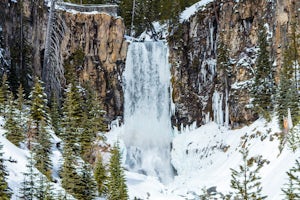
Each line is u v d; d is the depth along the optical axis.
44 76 43.81
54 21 48.44
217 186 41.03
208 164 49.75
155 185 45.53
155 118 56.91
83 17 56.59
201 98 56.00
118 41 57.78
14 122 34.62
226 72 53.31
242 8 54.34
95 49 56.75
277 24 50.78
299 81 45.75
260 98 48.84
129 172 47.91
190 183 47.38
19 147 33.72
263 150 42.44
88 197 31.75
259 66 49.78
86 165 32.88
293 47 48.41
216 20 56.75
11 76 47.78
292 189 23.05
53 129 41.31
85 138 41.62
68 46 55.31
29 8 52.28
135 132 55.53
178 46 58.47
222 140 50.97
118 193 33.78
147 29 66.25
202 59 57.06
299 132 38.03
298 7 49.25
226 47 53.84
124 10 68.81
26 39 51.41
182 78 57.19
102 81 56.22
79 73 55.47
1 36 48.09
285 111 42.34
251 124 49.59
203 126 54.88
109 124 55.50
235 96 51.81
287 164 35.06
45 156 31.55
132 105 57.06
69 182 30.94
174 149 54.22
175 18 60.31
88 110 47.19
